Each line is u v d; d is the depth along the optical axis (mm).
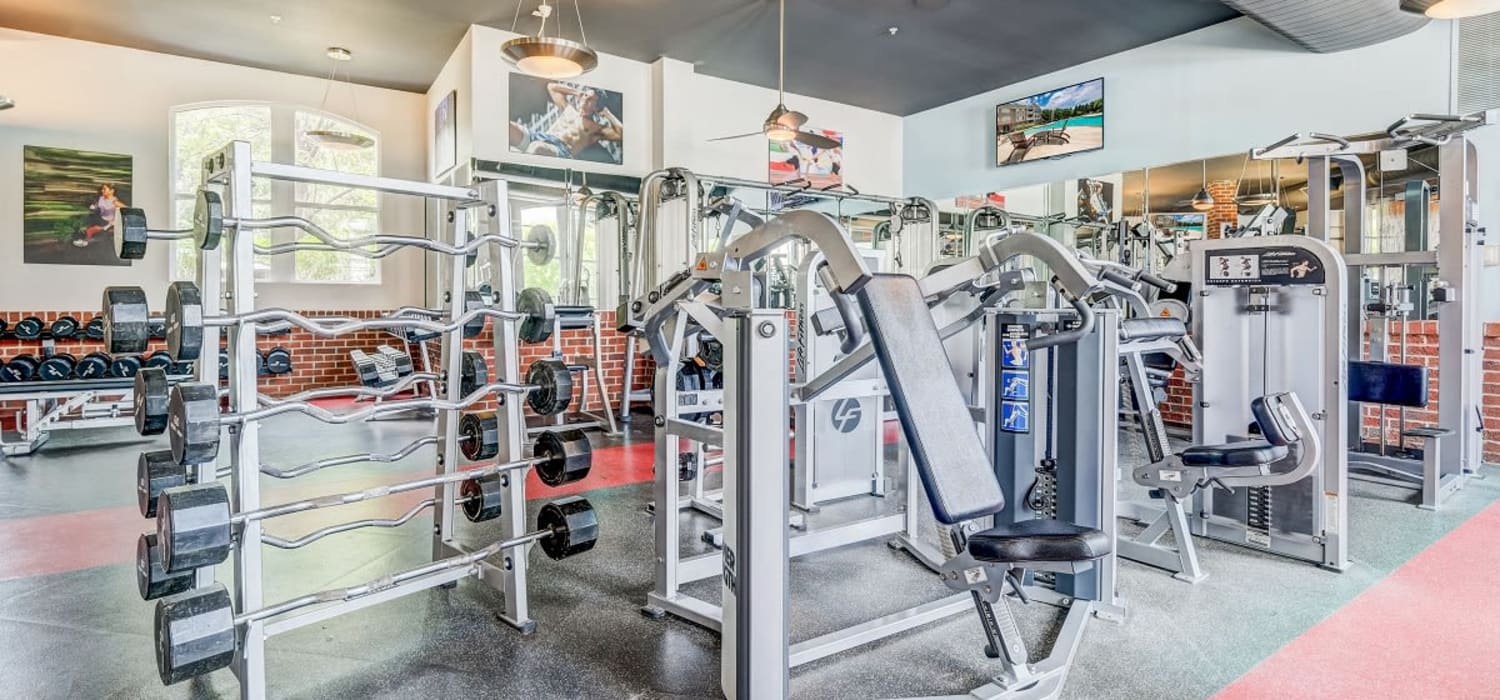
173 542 1688
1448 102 5043
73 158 6801
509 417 2465
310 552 3193
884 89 7941
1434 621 2520
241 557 1896
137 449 5379
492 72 6484
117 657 2254
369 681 2129
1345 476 2982
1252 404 2807
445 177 7250
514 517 2465
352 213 8016
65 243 6805
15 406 6332
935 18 6148
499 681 2133
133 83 7008
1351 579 2908
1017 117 7695
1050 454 2623
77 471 4691
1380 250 5297
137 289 2066
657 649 2328
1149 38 6488
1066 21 6137
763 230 1840
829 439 4090
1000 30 6355
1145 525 3641
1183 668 2201
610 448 5512
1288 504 3168
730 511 1885
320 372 7852
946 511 1605
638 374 7445
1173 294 3660
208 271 2076
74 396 5688
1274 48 5863
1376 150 3953
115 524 3574
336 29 6480
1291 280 3150
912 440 1630
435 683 2121
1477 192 4594
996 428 2656
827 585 2896
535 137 6715
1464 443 4430
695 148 7434
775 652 1842
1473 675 2152
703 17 6199
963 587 1885
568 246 6957
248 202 1908
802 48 6852
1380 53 5336
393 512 3793
